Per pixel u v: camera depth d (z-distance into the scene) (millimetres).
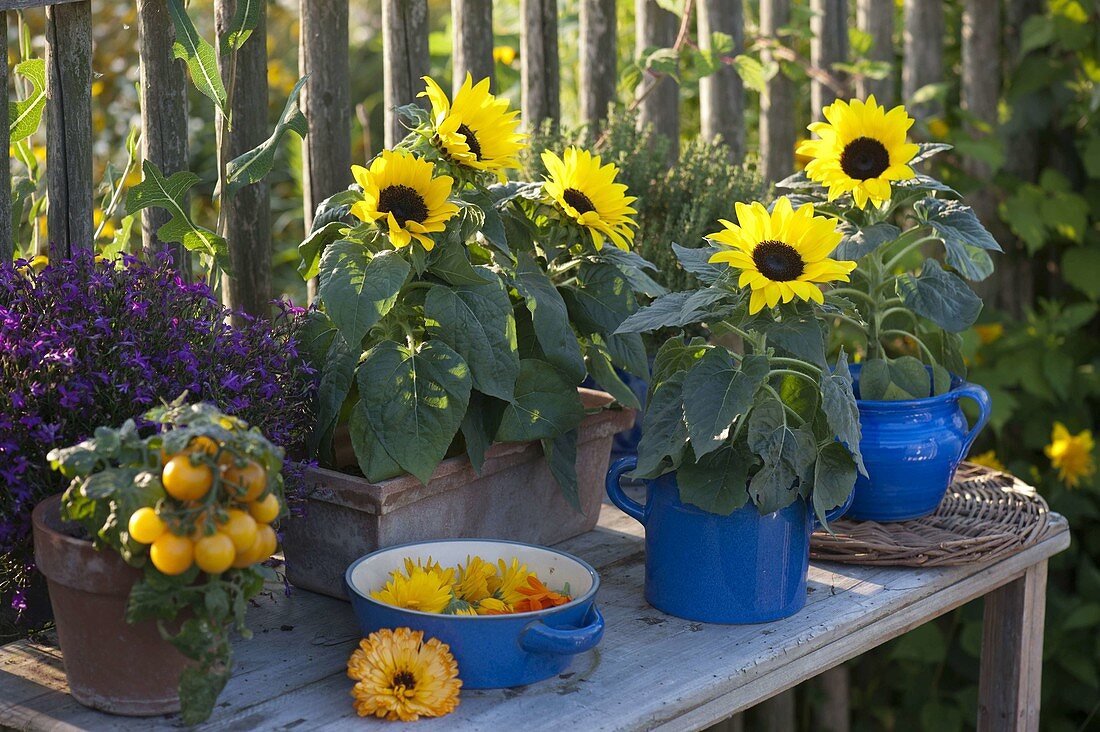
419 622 1147
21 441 1164
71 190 1494
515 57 2510
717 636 1307
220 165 1627
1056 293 2793
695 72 2172
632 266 1543
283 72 3988
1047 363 2633
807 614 1365
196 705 1022
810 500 1311
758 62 2209
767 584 1318
